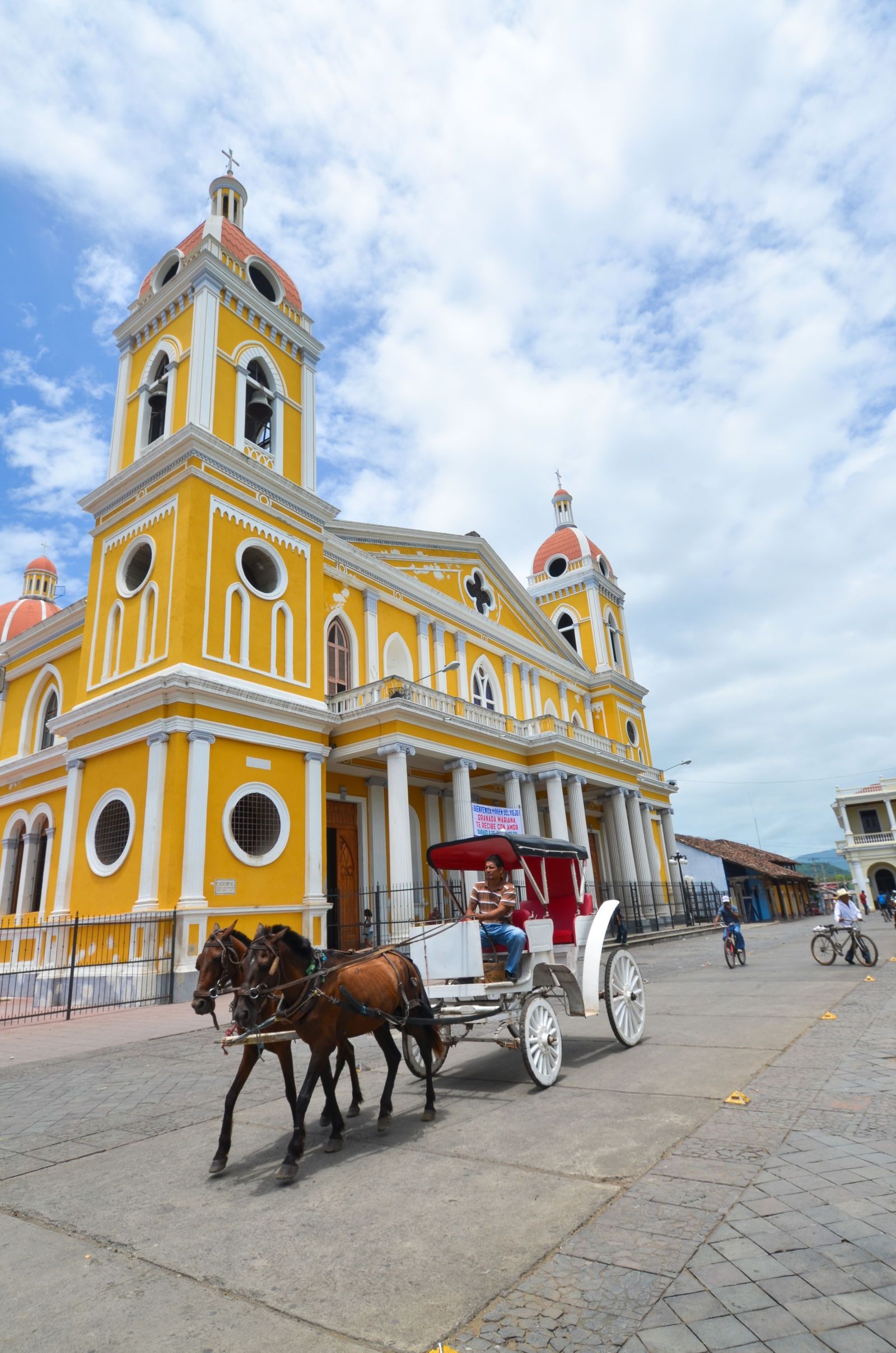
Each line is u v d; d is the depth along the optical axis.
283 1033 5.61
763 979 14.45
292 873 18.50
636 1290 3.45
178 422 20.00
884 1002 10.45
